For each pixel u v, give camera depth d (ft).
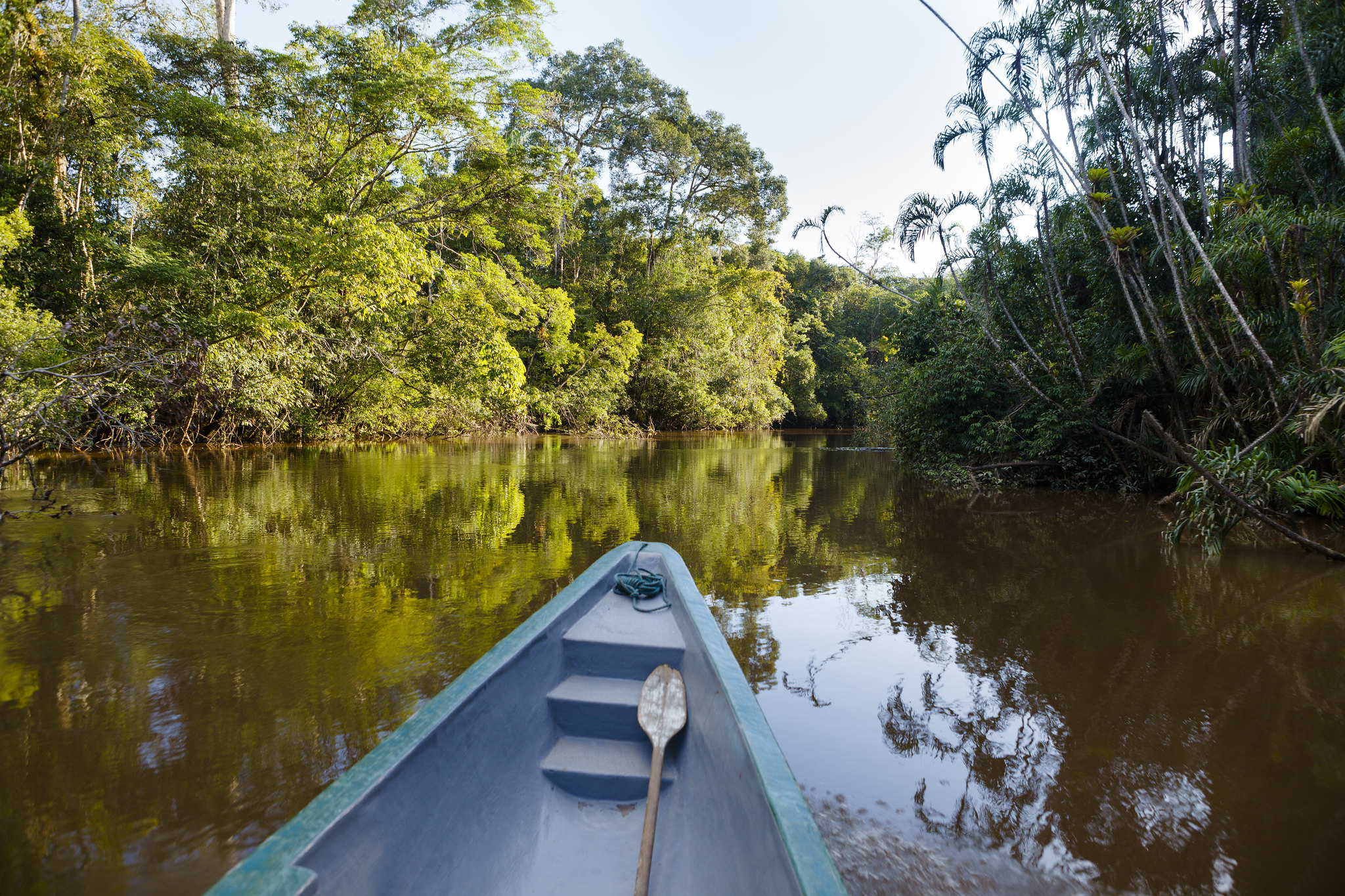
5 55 37.09
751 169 104.32
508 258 71.92
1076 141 29.48
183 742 9.45
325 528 24.41
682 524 26.63
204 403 49.42
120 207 45.09
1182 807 8.39
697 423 112.68
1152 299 30.25
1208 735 10.12
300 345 53.01
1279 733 10.21
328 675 11.62
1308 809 8.36
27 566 18.75
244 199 44.60
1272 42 27.86
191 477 37.37
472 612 15.06
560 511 28.94
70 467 40.47
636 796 7.95
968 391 39.88
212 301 44.19
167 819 7.75
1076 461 37.27
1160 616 15.43
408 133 53.72
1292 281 21.09
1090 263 32.94
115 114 42.16
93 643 13.10
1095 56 27.94
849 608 16.02
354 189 51.85
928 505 32.17
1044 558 21.18
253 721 10.03
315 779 8.55
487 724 7.23
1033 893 6.94
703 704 8.02
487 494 33.47
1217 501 21.49
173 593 16.35
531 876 6.67
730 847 5.95
